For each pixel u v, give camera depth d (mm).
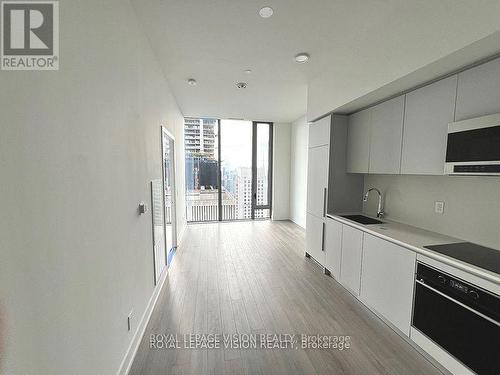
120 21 1629
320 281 3031
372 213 3113
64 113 1016
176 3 1843
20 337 786
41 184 880
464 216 2008
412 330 1861
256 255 3951
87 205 1191
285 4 1856
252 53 2631
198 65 2902
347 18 2049
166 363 1749
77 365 1092
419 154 2086
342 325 2176
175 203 4230
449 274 1563
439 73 1816
